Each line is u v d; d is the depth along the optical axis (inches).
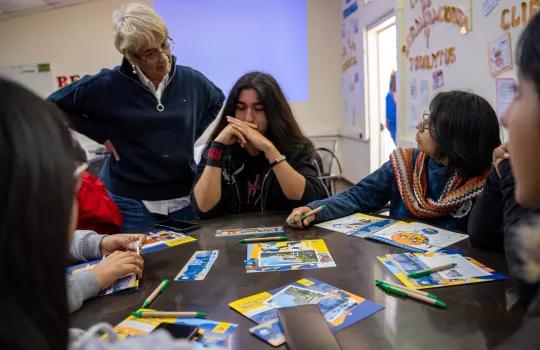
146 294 34.1
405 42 118.4
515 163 20.4
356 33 187.0
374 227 50.3
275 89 64.6
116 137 70.4
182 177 72.7
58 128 16.1
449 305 29.7
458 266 36.8
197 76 75.5
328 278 35.4
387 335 25.9
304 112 225.9
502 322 27.0
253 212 64.7
